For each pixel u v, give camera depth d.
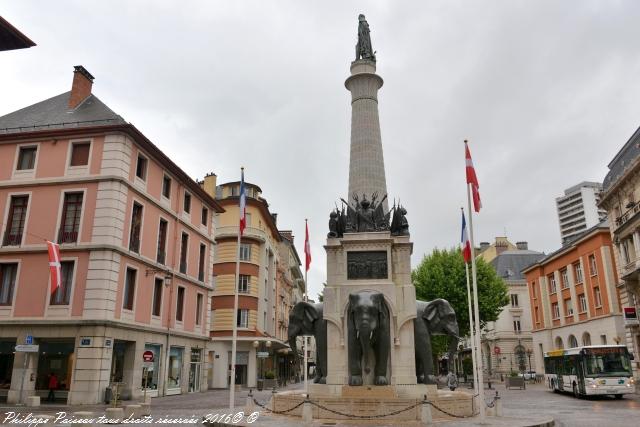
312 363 76.62
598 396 29.08
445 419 15.12
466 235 23.09
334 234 18.08
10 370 25.59
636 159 33.81
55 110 30.02
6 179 27.17
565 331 50.12
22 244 26.03
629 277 33.91
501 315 66.94
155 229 29.84
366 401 14.88
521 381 38.56
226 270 43.81
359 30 22.34
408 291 17.08
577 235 52.78
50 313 24.69
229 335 42.44
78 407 21.69
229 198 45.44
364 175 20.12
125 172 26.67
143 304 27.98
